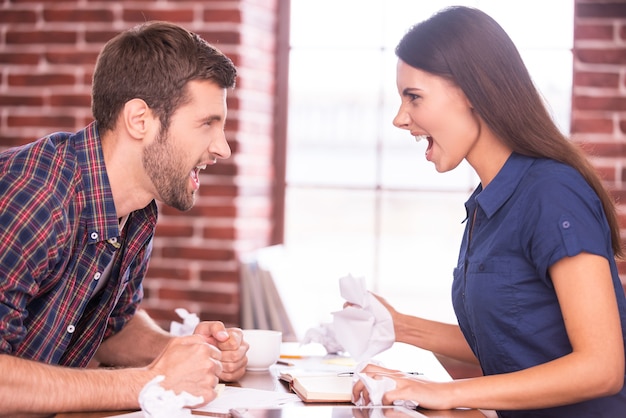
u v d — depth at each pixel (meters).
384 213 3.42
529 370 1.41
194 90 1.60
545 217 1.45
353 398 1.45
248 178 3.08
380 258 3.44
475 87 1.52
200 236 3.01
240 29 2.98
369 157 3.38
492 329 1.55
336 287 3.44
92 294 1.66
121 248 1.76
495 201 1.55
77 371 1.41
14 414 1.35
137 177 1.64
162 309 3.04
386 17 3.27
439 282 3.46
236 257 3.00
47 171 1.54
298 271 3.22
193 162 1.64
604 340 1.38
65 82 3.05
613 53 2.94
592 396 1.38
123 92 1.58
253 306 2.94
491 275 1.53
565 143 1.54
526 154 1.55
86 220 1.59
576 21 2.97
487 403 1.40
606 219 1.51
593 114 2.96
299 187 3.40
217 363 1.47
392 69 3.28
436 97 1.55
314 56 3.30
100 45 3.03
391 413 1.35
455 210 3.40
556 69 3.10
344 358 1.89
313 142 3.37
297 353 1.96
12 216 1.43
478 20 1.54
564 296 1.42
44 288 1.56
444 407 1.41
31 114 3.07
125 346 1.91
